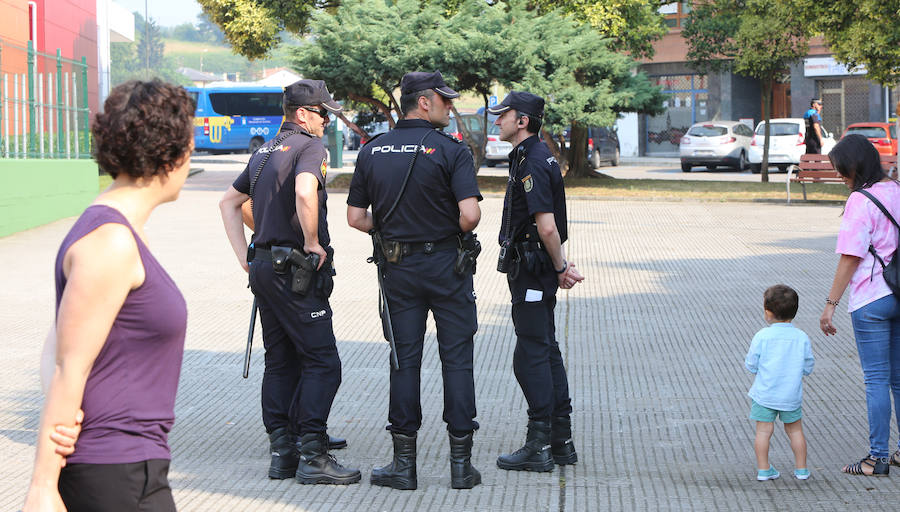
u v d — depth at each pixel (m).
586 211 19.23
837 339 8.33
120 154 2.41
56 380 2.32
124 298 2.37
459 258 4.86
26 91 16.06
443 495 4.80
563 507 4.61
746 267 12.24
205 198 21.62
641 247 14.11
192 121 2.52
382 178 4.85
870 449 5.13
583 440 5.73
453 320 4.90
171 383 2.52
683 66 43.19
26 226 15.75
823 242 14.51
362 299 10.28
